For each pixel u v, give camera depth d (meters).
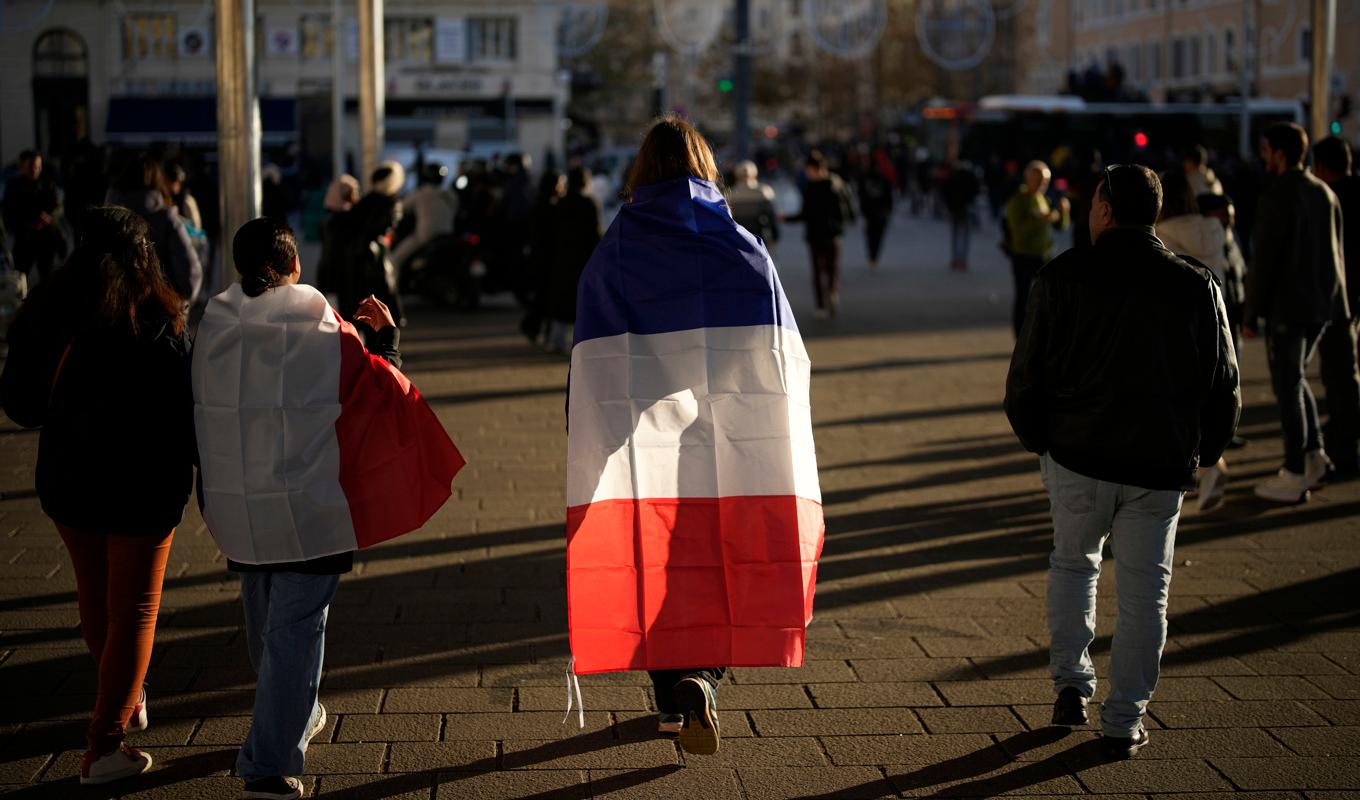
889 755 4.53
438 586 6.20
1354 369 8.39
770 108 86.56
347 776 4.32
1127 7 61.41
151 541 4.20
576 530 4.07
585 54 69.38
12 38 47.28
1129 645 4.50
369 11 16.41
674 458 4.11
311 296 4.12
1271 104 43.75
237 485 4.07
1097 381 4.45
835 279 16.70
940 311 17.50
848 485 8.20
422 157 23.75
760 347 4.15
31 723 4.67
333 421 4.10
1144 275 4.44
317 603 4.14
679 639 4.07
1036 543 6.99
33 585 6.13
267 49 49.00
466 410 10.44
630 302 4.16
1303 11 47.53
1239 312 8.52
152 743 4.55
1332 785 4.31
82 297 4.11
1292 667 5.32
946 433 9.71
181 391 4.17
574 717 4.80
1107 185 4.55
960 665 5.32
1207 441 4.69
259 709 4.07
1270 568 6.59
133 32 47.81
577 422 4.12
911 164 51.22
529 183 17.47
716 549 4.11
